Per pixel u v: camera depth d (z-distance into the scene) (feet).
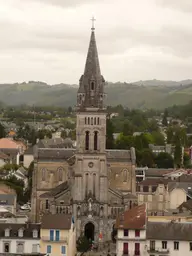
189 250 600.39
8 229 628.69
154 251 605.31
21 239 626.23
